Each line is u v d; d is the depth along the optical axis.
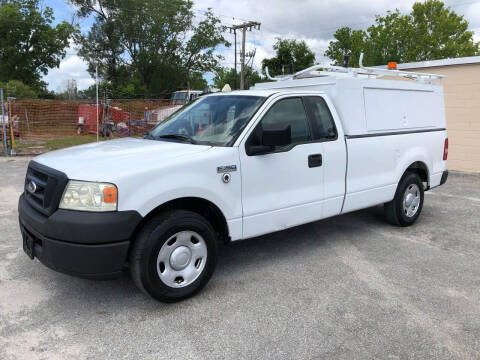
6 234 5.23
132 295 3.68
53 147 15.09
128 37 42.44
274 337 3.04
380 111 5.25
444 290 3.86
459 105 10.68
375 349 2.91
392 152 5.35
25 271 4.12
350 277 4.13
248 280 4.04
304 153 4.31
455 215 6.59
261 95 4.25
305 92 4.51
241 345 2.94
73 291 3.74
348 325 3.22
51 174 3.25
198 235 3.57
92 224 3.02
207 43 44.28
